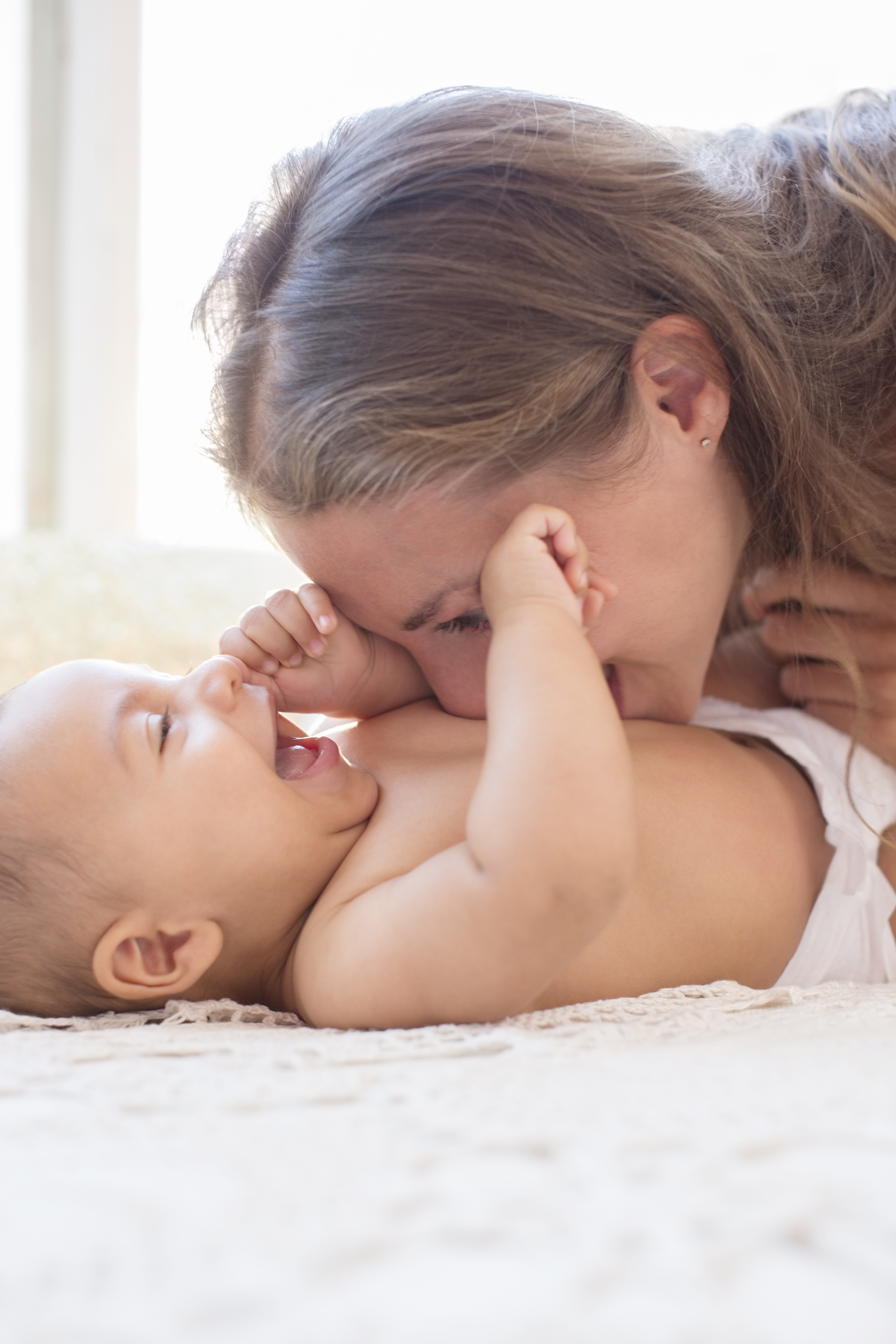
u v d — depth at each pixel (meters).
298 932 0.85
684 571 0.88
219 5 2.81
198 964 0.82
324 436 0.76
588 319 0.79
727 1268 0.33
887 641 0.97
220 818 0.81
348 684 0.96
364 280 0.77
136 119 2.96
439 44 2.73
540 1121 0.45
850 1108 0.46
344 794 0.87
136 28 2.92
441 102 0.84
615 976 0.83
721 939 0.87
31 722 0.84
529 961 0.69
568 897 0.67
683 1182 0.38
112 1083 0.53
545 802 0.67
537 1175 0.39
